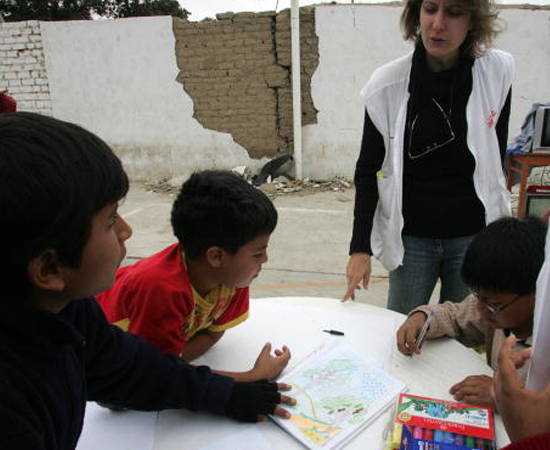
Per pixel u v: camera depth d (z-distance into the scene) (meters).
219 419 0.99
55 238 0.49
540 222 1.05
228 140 5.90
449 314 1.27
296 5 5.13
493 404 0.98
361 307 1.44
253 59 5.55
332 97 5.57
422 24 1.38
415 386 1.08
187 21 5.53
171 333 1.04
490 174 1.60
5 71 6.05
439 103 1.51
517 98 5.34
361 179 1.70
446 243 1.66
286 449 0.91
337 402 1.02
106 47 5.78
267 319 1.38
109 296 1.15
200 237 1.01
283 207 4.92
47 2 9.77
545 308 0.64
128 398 0.94
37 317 0.55
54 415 0.64
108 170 0.53
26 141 0.47
